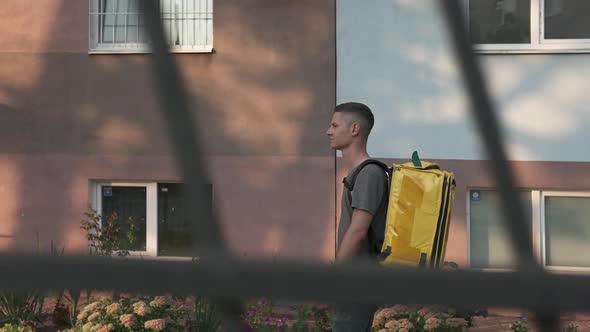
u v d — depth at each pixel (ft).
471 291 3.70
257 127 62.80
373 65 61.77
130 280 3.94
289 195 62.23
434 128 61.26
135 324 41.57
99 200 65.21
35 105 65.21
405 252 25.34
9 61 65.36
